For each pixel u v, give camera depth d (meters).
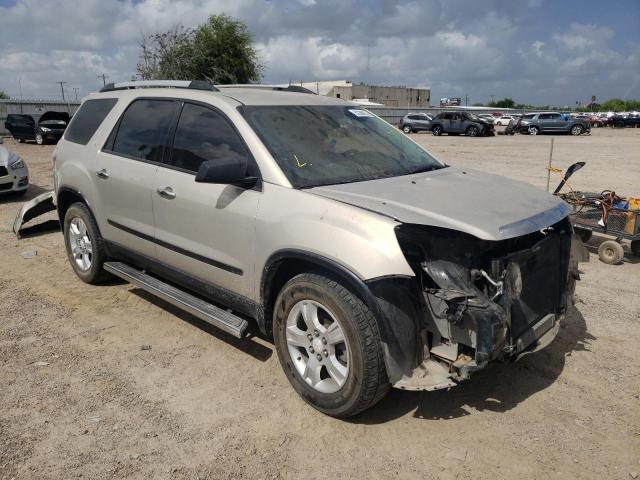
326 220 3.21
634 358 4.17
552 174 14.80
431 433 3.26
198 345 4.34
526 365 4.05
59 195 5.65
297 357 3.51
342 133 4.25
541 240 3.46
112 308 5.05
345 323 3.09
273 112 4.06
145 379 3.83
